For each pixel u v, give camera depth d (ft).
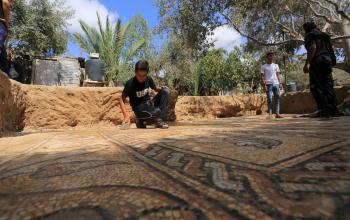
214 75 85.81
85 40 68.80
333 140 6.59
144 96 16.72
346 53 43.93
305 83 82.74
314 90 18.72
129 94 16.89
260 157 5.17
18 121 18.11
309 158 4.82
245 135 8.88
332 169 4.05
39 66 32.22
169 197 3.24
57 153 7.04
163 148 6.96
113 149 7.23
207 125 16.81
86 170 4.87
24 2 54.80
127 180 4.08
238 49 85.97
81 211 2.94
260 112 39.40
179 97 31.96
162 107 16.58
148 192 3.46
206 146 6.89
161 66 86.99
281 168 4.27
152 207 2.96
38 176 4.59
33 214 2.91
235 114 36.65
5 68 16.66
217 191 3.35
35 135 13.16
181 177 4.07
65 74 33.73
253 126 13.50
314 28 18.65
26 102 19.60
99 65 31.14
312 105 36.01
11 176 4.66
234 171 4.26
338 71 89.20
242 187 3.45
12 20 53.83
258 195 3.14
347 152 5.13
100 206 3.06
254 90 87.15
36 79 31.96
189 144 7.34
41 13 56.59
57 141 9.88
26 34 51.75
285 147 6.05
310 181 3.54
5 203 3.28
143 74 16.25
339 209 2.65
